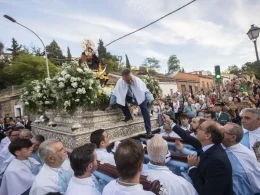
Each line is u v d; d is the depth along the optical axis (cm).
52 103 482
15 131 475
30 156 360
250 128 354
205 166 223
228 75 4853
